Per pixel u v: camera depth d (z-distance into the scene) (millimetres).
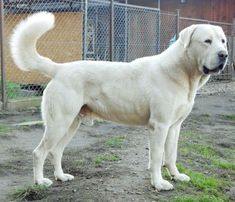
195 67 2684
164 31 9898
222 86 9781
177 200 2615
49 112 2717
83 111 2844
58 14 7156
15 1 6934
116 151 3711
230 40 10781
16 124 4648
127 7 7570
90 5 7051
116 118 2812
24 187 2760
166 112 2654
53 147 2756
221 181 3166
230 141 4492
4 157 3502
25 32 2721
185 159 3609
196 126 5191
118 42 7828
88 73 2754
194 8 12031
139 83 2711
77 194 2652
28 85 6699
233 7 12359
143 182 2891
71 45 7102
